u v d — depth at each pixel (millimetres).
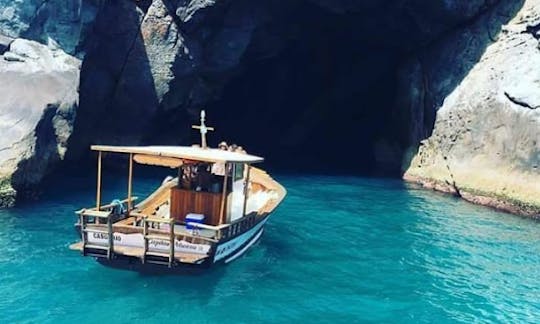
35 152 18547
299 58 35781
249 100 37312
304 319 11016
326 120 38719
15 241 14617
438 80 28953
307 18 30594
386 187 26688
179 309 11172
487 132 24469
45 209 17859
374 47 33594
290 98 38094
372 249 16031
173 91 28109
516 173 22438
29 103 19266
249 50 30391
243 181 15539
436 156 27531
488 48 26609
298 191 24938
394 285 13156
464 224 19500
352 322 11000
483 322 11328
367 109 37156
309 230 17906
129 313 10898
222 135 37125
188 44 27562
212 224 13594
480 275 14086
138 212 14500
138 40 26781
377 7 28922
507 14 26375
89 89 26078
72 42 22547
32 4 21750
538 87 22828
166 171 27297
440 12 27859
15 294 11508
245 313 11148
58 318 10562
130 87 27172
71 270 12898
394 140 32938
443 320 11320
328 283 13070
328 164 34688
